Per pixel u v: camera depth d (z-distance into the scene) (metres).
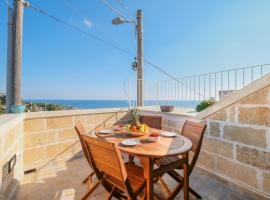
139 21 5.39
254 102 1.92
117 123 3.89
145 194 1.50
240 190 2.06
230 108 2.19
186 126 2.28
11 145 1.90
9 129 1.81
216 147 2.37
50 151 2.99
